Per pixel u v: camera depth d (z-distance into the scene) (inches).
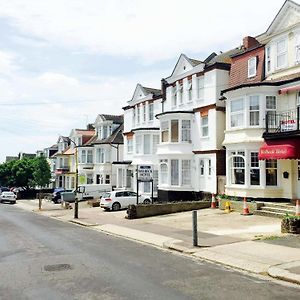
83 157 2187.5
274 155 850.8
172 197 1224.2
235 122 1002.1
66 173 2522.1
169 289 345.4
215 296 324.8
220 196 1023.6
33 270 426.3
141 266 443.8
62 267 439.8
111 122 2038.6
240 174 987.9
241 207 918.4
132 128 1690.5
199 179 1190.9
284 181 915.4
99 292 338.0
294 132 819.4
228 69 1155.3
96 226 874.1
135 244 616.1
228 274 403.9
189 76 1262.3
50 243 625.3
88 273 409.4
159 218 941.2
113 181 1926.7
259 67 1022.4
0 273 414.0
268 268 415.8
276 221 766.5
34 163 2696.9
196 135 1208.2
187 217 912.3
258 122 947.3
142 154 1476.4
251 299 316.8
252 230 676.1
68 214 1219.9
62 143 2760.8
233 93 997.2
